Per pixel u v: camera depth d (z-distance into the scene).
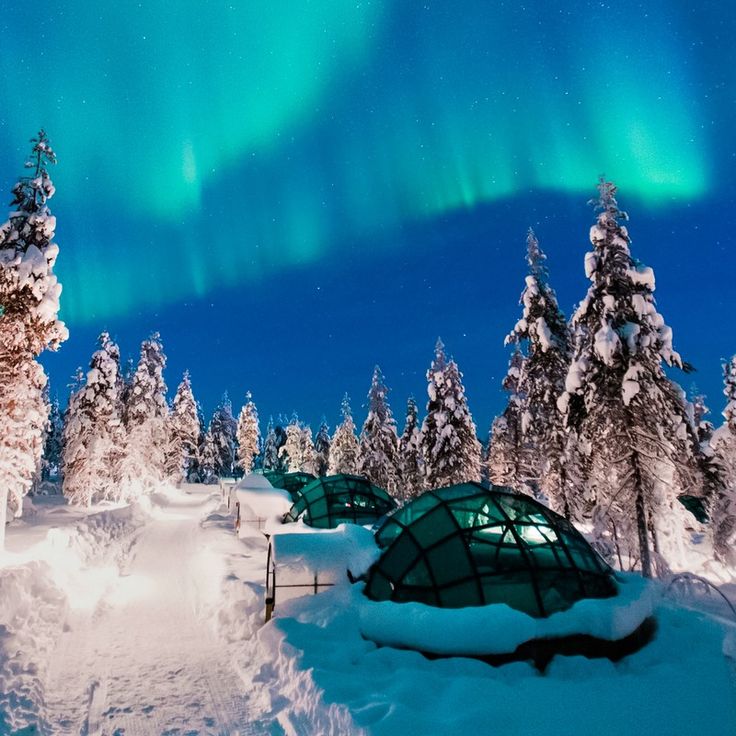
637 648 10.09
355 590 11.89
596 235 19.36
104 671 9.52
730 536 18.77
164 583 17.41
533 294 24.80
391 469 48.69
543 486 24.67
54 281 21.72
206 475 81.94
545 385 23.94
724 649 7.76
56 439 77.06
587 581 11.07
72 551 18.91
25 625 10.82
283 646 9.45
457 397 33.06
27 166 22.59
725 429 27.98
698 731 6.80
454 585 10.61
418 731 6.21
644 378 18.41
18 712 7.48
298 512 25.25
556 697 7.56
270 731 7.25
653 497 18.16
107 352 41.78
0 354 20.38
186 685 8.97
